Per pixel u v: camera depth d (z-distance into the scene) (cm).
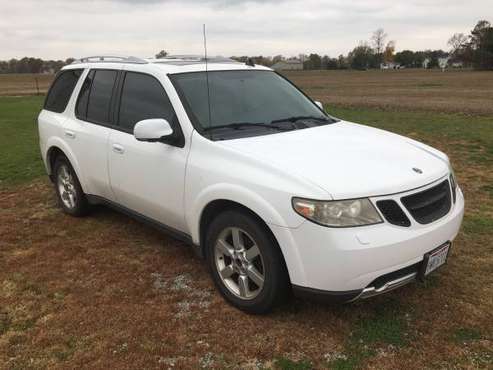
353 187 305
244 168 339
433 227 325
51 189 716
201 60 488
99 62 525
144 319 357
